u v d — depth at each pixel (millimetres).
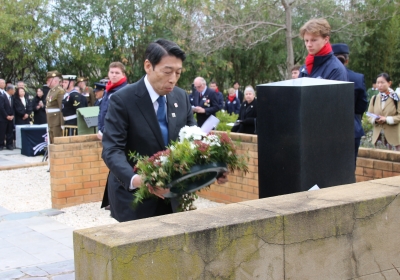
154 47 3184
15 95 14656
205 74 21781
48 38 20984
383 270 3039
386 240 3041
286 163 3352
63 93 10773
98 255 2244
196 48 18031
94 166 7453
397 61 24250
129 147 3275
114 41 22062
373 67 24922
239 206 2805
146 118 3234
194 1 19422
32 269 4660
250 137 6867
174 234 2318
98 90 11695
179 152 2869
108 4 21672
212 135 3045
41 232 5973
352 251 2910
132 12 21750
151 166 2875
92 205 7355
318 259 2783
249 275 2555
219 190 7418
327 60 4258
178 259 2334
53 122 10836
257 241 2566
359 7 18203
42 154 12922
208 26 17625
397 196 3070
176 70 3197
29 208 7395
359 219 2920
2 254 5137
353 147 3551
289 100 3287
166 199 3297
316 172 3348
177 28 19125
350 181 3559
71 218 6738
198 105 10461
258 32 18453
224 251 2465
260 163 3533
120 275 2182
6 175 9992
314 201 2885
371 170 5676
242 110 8742
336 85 3400
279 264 2650
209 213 2676
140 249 2229
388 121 7887
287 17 16625
